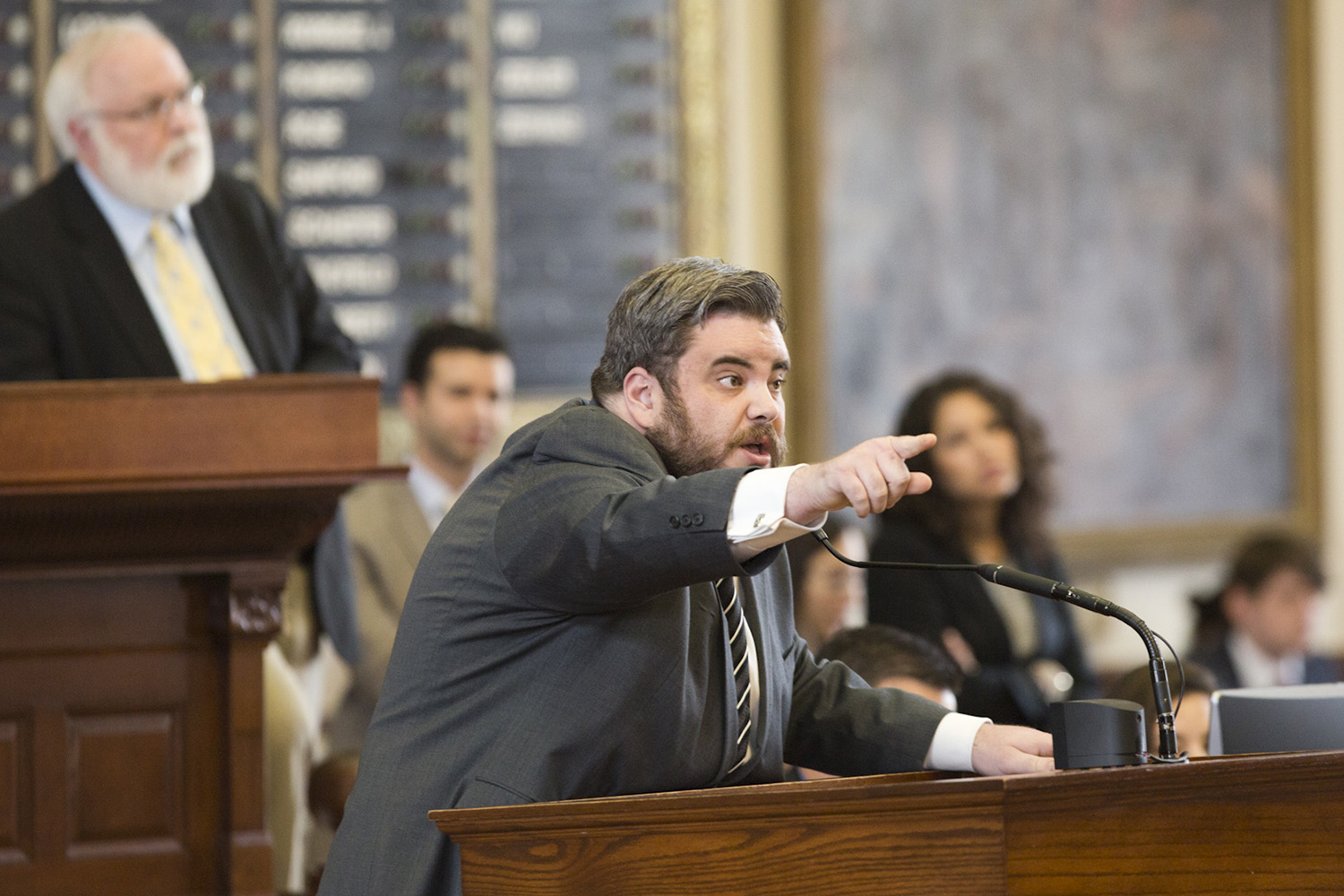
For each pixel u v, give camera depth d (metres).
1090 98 21.14
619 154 19.34
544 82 19.17
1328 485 21.86
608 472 6.14
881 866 4.95
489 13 19.05
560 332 19.12
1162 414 21.39
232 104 18.25
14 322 11.07
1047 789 4.82
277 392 9.12
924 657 9.19
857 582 13.52
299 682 12.93
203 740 9.66
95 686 9.52
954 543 12.98
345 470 9.11
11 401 8.79
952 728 6.91
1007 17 20.83
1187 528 21.17
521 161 19.11
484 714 6.37
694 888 5.21
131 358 11.30
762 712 6.75
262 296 12.29
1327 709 7.22
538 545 6.03
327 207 18.55
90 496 8.81
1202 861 5.08
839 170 20.17
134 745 9.57
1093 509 21.14
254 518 9.36
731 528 5.61
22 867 9.34
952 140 20.62
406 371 15.57
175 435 9.00
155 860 9.54
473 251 18.92
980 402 13.30
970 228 20.69
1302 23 21.72
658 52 19.45
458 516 6.66
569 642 6.29
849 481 5.43
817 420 19.91
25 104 17.58
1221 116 21.59
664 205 19.44
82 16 17.75
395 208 18.72
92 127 11.44
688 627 6.46
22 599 9.41
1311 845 5.25
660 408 6.46
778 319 6.59
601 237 19.28
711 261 6.64
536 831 5.41
